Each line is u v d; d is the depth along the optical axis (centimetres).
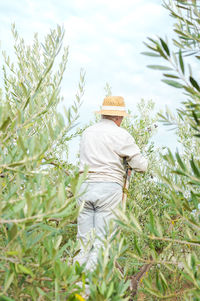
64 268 130
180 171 128
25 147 135
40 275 131
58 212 118
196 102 118
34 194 124
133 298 230
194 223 139
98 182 259
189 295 136
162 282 156
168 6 135
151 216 151
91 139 275
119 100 291
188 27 132
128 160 273
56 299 127
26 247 121
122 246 154
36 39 267
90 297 131
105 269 137
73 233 279
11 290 138
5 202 122
